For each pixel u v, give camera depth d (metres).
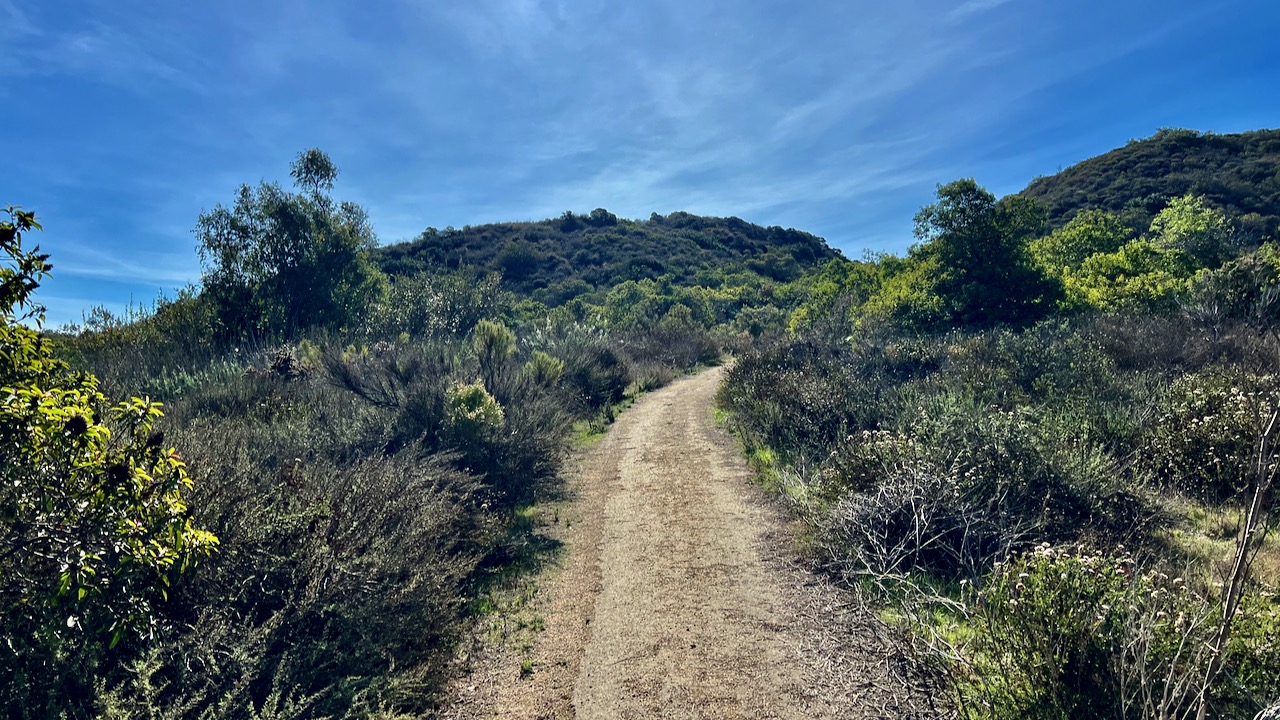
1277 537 5.23
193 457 4.62
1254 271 13.62
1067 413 8.19
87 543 2.46
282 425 8.19
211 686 3.40
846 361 15.23
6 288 2.28
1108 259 22.48
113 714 2.93
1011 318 18.62
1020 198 18.88
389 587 4.54
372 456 6.64
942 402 8.51
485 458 8.13
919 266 20.91
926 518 5.36
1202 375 8.93
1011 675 3.16
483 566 6.04
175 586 3.74
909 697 3.52
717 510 7.37
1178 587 3.75
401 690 3.80
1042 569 3.34
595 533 6.85
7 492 2.43
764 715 3.58
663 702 3.77
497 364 11.64
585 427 13.11
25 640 3.06
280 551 4.29
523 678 4.12
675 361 25.66
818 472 7.43
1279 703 2.45
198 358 14.82
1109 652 2.95
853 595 4.95
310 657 3.77
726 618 4.76
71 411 2.33
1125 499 5.77
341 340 18.89
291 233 21.06
